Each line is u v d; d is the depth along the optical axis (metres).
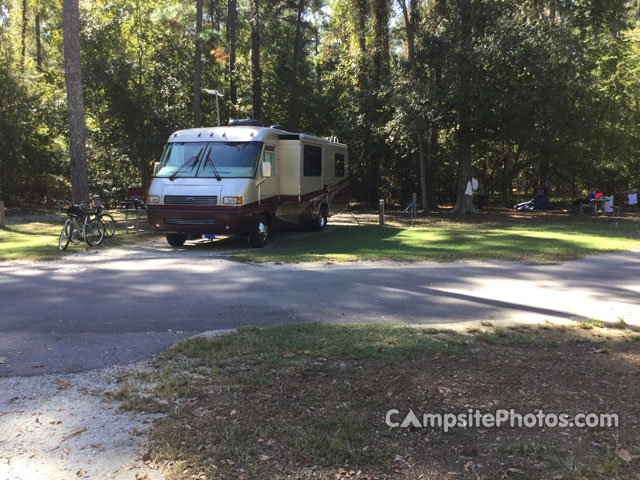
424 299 7.29
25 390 4.11
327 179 16.55
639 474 2.89
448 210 26.45
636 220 20.53
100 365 4.67
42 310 6.66
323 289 7.93
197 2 20.56
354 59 26.62
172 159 12.74
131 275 9.07
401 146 25.80
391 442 3.25
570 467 2.96
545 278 8.81
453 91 20.17
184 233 12.09
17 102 23.89
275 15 25.92
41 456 3.13
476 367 4.48
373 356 4.73
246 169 12.26
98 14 25.12
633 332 5.66
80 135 14.02
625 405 3.74
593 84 22.55
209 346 5.05
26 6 31.69
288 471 2.95
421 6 25.92
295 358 4.70
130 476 2.93
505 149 31.12
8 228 16.67
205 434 3.36
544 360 4.67
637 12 23.02
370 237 14.57
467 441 3.27
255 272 9.37
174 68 25.92
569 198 35.03
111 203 27.97
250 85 27.03
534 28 19.80
